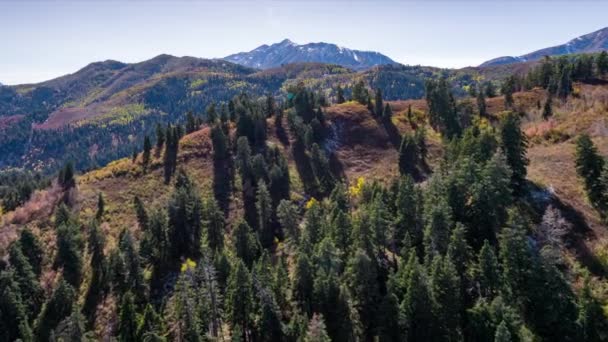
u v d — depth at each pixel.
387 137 126.44
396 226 60.28
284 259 71.19
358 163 116.50
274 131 126.75
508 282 46.03
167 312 62.44
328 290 50.09
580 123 84.69
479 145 65.12
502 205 53.44
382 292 53.25
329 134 126.38
